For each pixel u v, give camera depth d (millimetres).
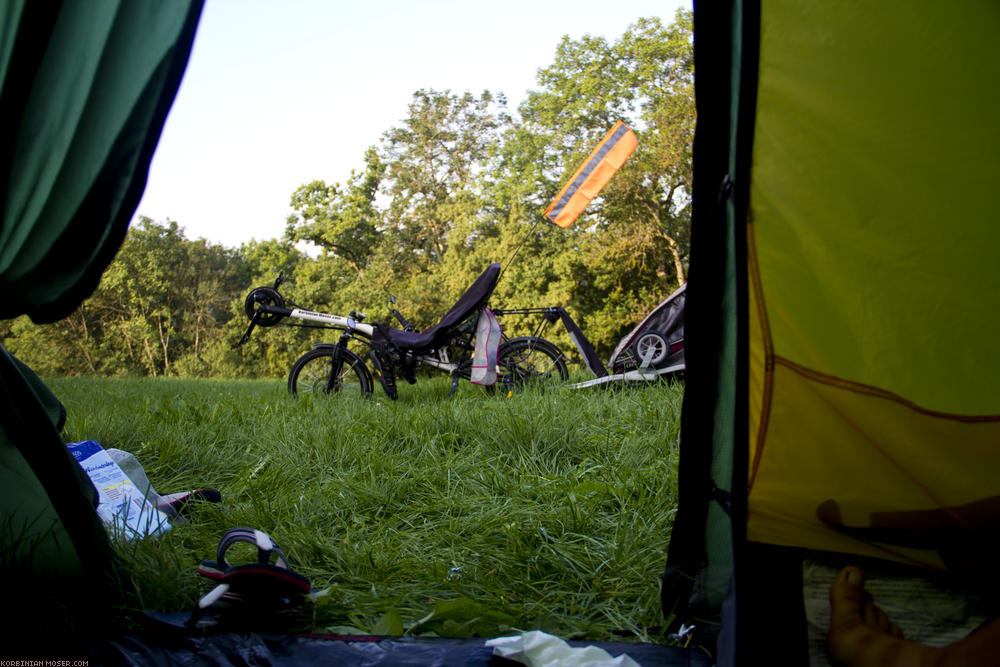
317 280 33438
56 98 1364
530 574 1992
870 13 1195
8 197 1401
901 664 1268
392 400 5293
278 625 1621
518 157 25141
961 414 1393
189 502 2445
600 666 1379
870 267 1335
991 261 1290
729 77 1309
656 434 3234
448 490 2686
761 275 1385
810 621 1440
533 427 3299
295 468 3021
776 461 1530
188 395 6457
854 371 1413
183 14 1306
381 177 34594
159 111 1365
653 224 20969
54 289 1504
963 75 1192
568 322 5738
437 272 27812
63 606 1559
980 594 1443
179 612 1661
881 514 1519
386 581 1906
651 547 2008
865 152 1264
